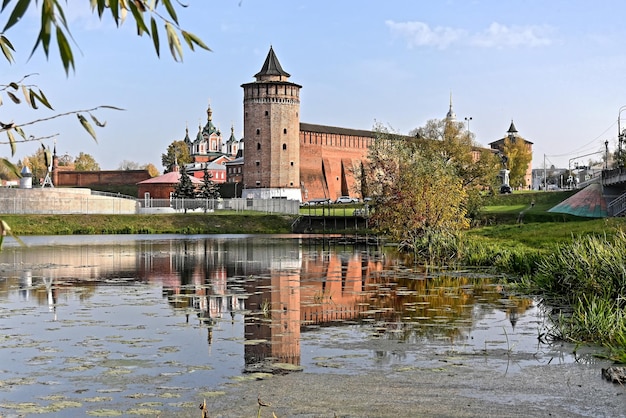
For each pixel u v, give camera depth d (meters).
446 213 38.94
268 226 73.94
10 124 3.97
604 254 18.36
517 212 67.75
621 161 73.44
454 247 32.72
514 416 8.61
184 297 19.83
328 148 123.06
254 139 105.88
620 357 11.39
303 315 16.50
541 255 25.45
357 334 14.03
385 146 54.28
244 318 16.06
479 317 16.06
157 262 32.88
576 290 18.64
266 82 105.00
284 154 105.81
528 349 12.52
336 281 24.06
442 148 75.44
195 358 11.84
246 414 8.70
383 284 22.98
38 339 13.48
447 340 13.38
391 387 9.96
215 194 100.69
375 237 57.62
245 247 45.34
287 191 105.88
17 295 20.41
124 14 3.17
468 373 10.77
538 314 16.44
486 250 30.95
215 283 23.62
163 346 12.84
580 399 9.34
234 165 138.12
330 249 43.16
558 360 11.66
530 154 136.12
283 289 21.81
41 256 36.75
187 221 73.25
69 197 78.69
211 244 48.97
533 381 10.27
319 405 9.09
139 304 18.39
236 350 12.50
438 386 10.02
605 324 13.38
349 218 72.94
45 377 10.54
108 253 39.22
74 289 21.92
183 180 97.75
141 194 107.69
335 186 123.25
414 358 11.84
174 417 8.55
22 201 75.19
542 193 82.69
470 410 8.87
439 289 21.45
